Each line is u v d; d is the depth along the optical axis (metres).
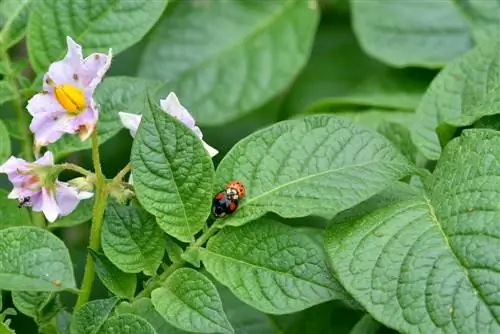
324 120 0.59
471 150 0.58
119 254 0.57
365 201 0.58
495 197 0.56
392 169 0.57
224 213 0.58
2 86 0.63
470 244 0.55
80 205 0.62
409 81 0.72
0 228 0.61
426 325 0.54
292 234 0.57
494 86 0.62
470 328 0.54
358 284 0.55
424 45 0.74
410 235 0.56
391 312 0.55
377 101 0.70
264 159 0.58
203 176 0.57
